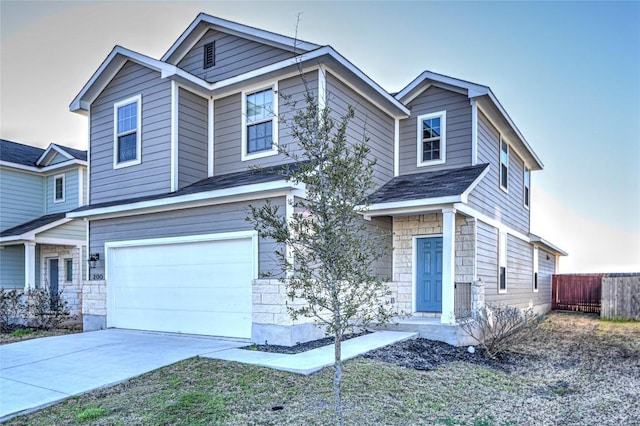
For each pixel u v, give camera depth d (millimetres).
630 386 6691
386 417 4734
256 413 4684
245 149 10727
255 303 8414
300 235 4105
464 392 5953
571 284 19953
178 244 9688
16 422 4750
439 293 10820
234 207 8867
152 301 10031
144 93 11086
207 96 11281
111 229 10914
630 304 15812
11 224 16766
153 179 10711
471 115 11672
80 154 17078
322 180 4141
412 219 11227
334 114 9945
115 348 8031
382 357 7398
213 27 11570
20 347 8328
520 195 15883
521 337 10719
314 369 6125
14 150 18234
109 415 4746
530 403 5691
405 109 12227
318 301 4121
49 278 16750
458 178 10500
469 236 10492
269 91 10453
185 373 6180
